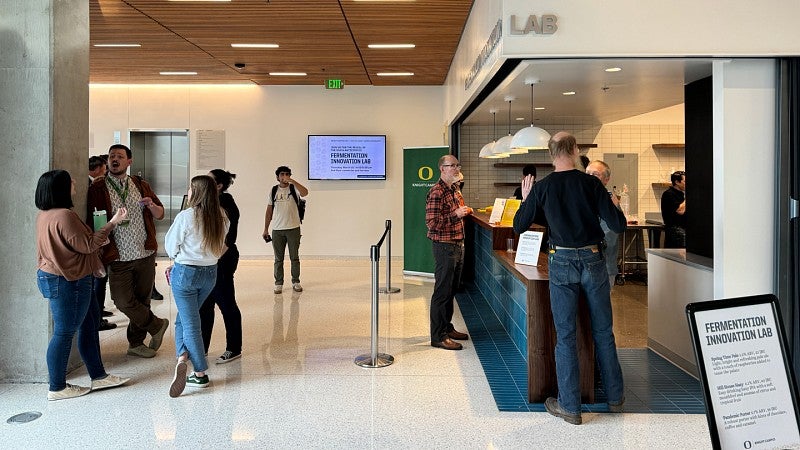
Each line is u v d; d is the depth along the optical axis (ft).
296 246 24.67
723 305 6.88
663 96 19.88
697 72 14.33
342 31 22.48
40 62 13.08
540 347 11.98
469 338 17.10
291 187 24.73
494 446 9.92
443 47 25.05
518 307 15.89
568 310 10.97
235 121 34.30
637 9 12.52
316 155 34.06
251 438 10.26
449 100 29.76
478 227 25.00
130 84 33.99
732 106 12.70
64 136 13.58
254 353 15.60
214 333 17.83
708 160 14.57
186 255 12.46
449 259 15.98
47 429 10.60
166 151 34.68
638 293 24.99
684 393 12.55
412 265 28.73
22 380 13.28
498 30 13.34
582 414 11.37
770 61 12.69
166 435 10.37
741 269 12.71
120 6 19.40
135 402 11.99
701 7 12.42
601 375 11.59
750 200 12.71
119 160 14.85
